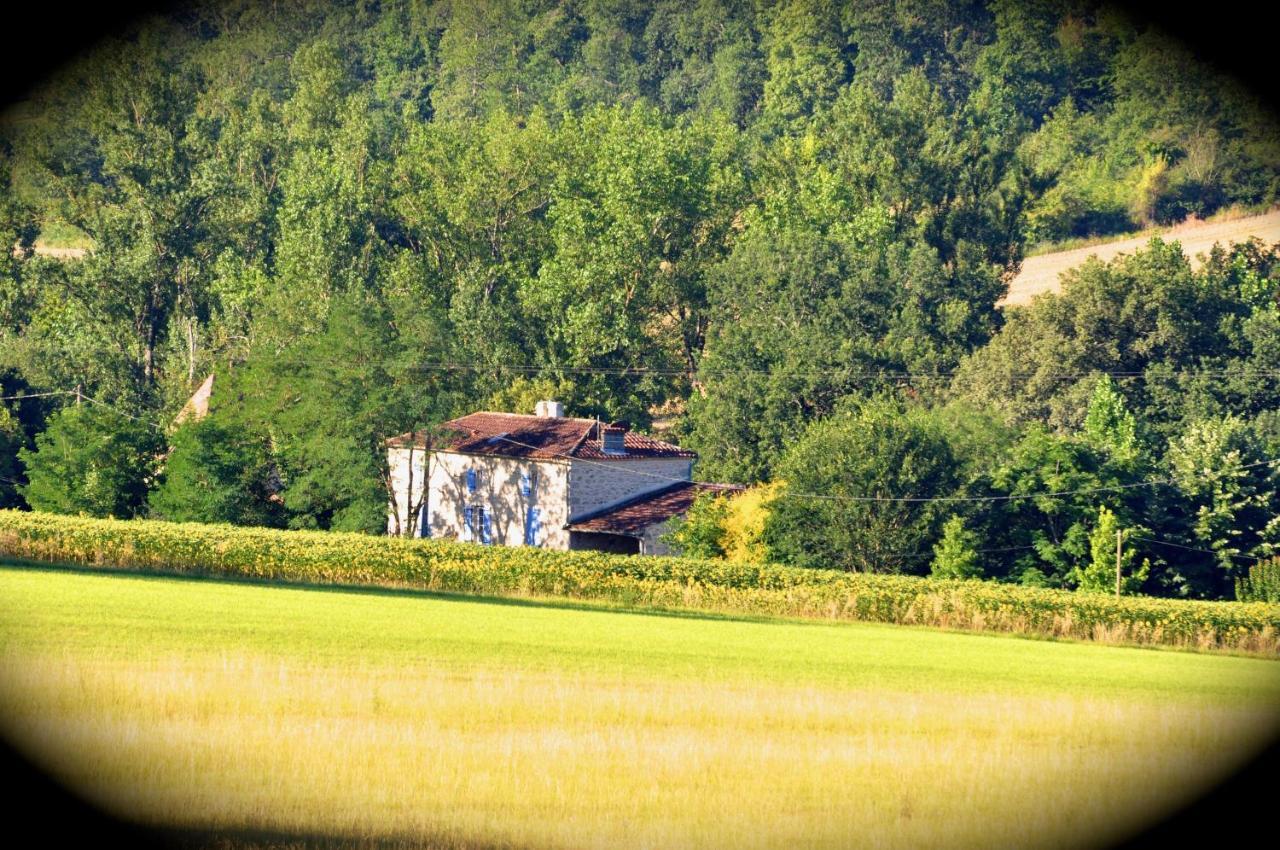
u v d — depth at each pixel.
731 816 105.81
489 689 142.38
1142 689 173.75
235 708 127.19
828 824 105.50
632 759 117.75
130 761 111.00
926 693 157.75
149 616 183.38
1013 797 115.38
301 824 99.56
